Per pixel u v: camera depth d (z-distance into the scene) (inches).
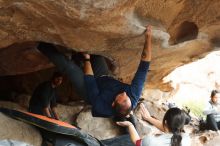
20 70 202.1
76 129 163.3
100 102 151.8
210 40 189.5
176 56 212.5
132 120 222.7
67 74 162.7
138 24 148.4
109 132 228.4
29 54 186.9
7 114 160.1
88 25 139.7
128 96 149.0
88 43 157.5
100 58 177.2
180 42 182.5
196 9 160.7
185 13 162.4
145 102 277.7
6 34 146.6
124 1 129.3
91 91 153.9
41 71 237.1
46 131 165.8
